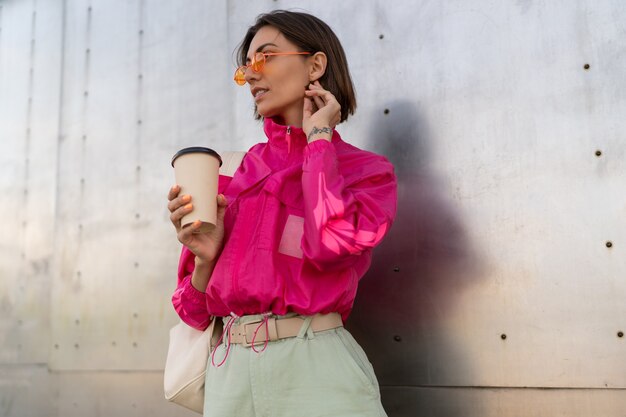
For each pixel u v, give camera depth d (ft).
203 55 6.71
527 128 4.79
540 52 4.82
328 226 3.74
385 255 5.23
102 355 6.97
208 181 3.79
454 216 4.98
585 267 4.49
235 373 3.96
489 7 5.05
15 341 7.73
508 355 4.67
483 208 4.88
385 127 5.39
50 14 8.12
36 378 7.48
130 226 6.96
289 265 3.97
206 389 4.17
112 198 7.16
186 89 6.79
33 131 8.04
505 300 4.72
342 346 3.97
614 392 4.32
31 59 8.22
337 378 3.84
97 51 7.59
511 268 4.72
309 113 4.24
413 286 5.08
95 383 6.98
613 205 4.45
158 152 6.89
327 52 4.64
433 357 4.93
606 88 4.57
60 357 7.31
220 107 6.51
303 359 3.84
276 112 4.55
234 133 6.38
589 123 4.59
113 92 7.36
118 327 6.88
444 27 5.23
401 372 5.05
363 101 5.54
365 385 3.90
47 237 7.68
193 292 4.34
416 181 5.18
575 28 4.71
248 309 4.00
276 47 4.50
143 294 6.75
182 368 4.37
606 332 4.38
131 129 7.13
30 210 7.89
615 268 4.40
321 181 3.78
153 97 7.02
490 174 4.88
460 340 4.85
